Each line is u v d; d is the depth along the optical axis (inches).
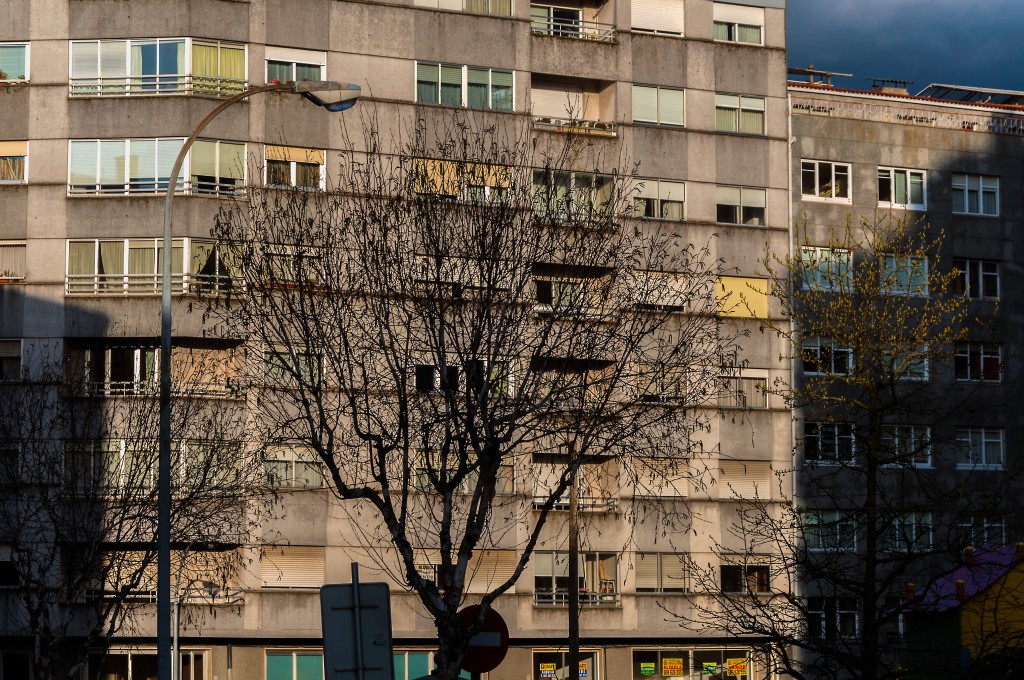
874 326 1489.9
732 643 2158.0
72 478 1740.9
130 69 2037.4
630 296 1435.8
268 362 1208.2
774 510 2194.9
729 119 2300.7
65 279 1998.0
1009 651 1202.0
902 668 1266.0
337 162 2039.9
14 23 2049.7
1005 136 2458.2
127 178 2016.5
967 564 1262.3
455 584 1021.8
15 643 1979.6
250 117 2026.3
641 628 2124.8
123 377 1993.1
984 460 2354.8
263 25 2059.5
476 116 2118.6
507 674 2084.2
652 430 1749.5
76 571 1738.4
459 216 1242.0
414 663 2020.2
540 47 2196.1
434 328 1135.6
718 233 2252.7
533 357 1189.1
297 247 1248.2
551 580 2112.5
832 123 2368.4
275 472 1942.7
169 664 1024.2
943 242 2393.0
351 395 1127.6
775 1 2356.1
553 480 2130.9
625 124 2224.4
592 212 1418.6
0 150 2034.9
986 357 2400.3
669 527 2154.3
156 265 1993.1
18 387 1940.2
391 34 2107.5
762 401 2226.9
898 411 1423.5
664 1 2297.0
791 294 2231.8
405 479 1059.3
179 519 1791.3
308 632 1978.3
